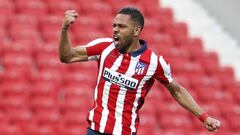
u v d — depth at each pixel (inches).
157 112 1817.2
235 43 2217.0
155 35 2087.8
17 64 1811.0
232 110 1939.0
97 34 1979.6
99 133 733.3
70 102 1734.7
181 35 2126.0
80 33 1978.3
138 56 741.9
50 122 1683.1
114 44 743.1
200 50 2087.8
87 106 1740.9
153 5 2197.3
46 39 1926.7
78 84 1797.5
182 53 2042.3
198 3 2316.7
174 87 771.4
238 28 2251.5
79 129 1685.5
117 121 731.4
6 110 1685.5
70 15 709.9
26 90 1732.3
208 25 2244.1
